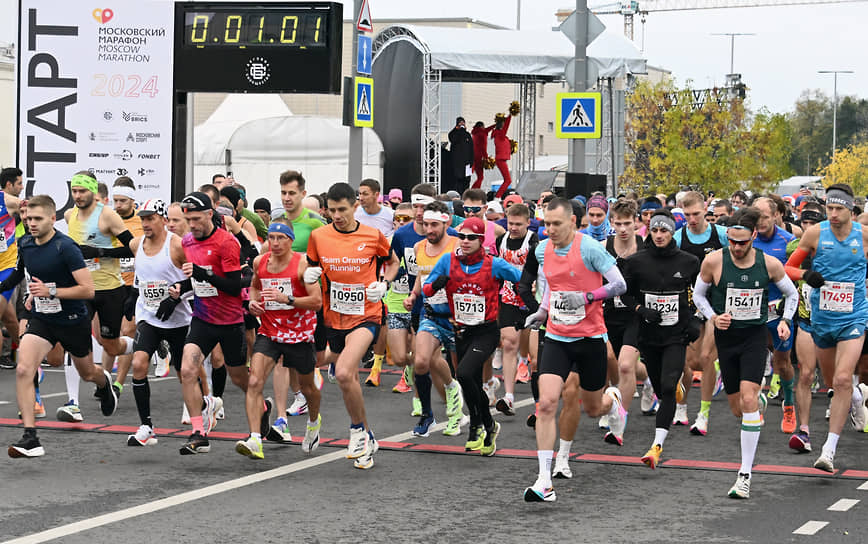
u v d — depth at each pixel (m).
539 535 9.95
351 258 12.75
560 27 26.94
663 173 87.25
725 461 13.31
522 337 19.05
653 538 9.86
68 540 9.62
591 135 26.47
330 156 39.44
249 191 40.00
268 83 22.81
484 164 42.91
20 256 14.20
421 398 14.62
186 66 22.75
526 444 14.27
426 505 11.02
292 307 12.86
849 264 13.09
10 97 56.09
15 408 16.61
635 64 39.81
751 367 11.87
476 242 13.02
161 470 12.50
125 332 17.36
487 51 38.09
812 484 12.12
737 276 12.01
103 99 22.39
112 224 15.94
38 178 22.41
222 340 13.49
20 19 22.27
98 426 15.18
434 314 14.20
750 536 9.95
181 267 13.67
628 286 13.38
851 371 12.73
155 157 22.45
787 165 90.06
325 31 22.77
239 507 10.84
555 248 11.79
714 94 88.44
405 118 40.50
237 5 22.81
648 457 12.51
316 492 11.52
